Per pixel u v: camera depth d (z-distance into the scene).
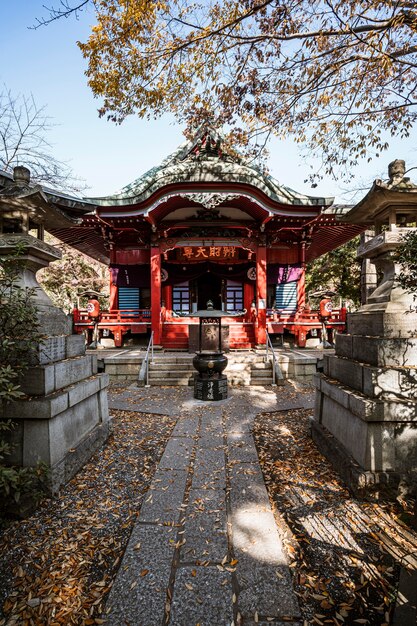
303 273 16.16
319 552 3.10
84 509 3.80
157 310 13.70
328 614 2.47
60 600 2.60
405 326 4.32
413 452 3.96
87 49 7.22
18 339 3.93
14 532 3.38
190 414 7.50
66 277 28.00
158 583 2.70
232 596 2.58
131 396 9.28
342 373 5.02
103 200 12.23
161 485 4.32
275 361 10.82
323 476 4.53
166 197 12.02
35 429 3.91
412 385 4.05
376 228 5.39
